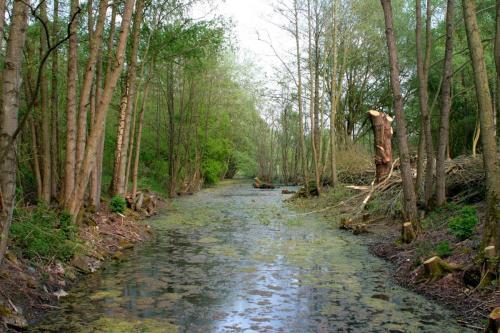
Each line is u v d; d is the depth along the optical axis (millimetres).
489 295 6051
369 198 15047
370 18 23859
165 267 8750
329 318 5918
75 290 7090
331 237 12320
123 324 5641
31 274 6719
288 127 46250
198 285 7477
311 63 23609
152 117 29844
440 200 11219
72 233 8695
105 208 14047
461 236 8320
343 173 22812
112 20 12938
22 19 5570
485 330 5020
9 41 5508
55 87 13469
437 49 20438
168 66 24781
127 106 15992
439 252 7875
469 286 6496
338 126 28297
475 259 6738
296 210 19391
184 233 13094
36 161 12242
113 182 17500
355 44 26469
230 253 10156
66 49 14906
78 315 5945
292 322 5781
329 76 27109
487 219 6566
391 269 8555
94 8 13797
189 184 32250
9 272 6297
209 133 35219
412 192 10016
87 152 9062
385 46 25656
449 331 5430
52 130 13500
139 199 16969
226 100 35531
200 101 32094
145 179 25766
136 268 8641
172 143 27734
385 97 27562
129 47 16703
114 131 23109
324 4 23344
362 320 5832
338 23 23141
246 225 14828
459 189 12477
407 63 24875
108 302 6508
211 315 6020
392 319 5855
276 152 54594
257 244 11297
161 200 22625
